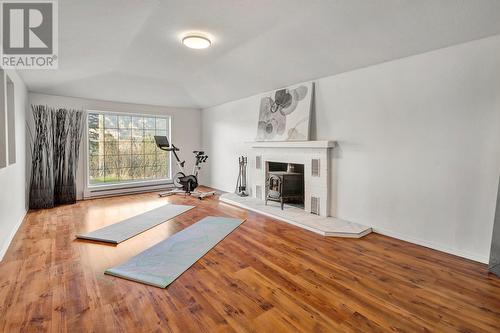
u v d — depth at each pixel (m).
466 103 2.69
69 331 1.66
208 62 4.41
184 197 5.77
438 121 2.89
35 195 4.59
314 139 4.25
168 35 3.27
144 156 6.46
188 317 1.81
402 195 3.24
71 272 2.41
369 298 2.04
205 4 2.56
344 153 3.84
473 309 1.92
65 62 3.67
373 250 2.96
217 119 6.64
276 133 4.80
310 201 4.25
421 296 2.08
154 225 3.77
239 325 1.73
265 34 3.27
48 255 2.76
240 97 5.73
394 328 1.71
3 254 2.74
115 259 2.68
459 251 2.79
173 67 4.61
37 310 1.86
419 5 2.41
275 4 2.57
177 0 2.48
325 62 3.64
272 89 4.91
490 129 2.55
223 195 5.65
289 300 2.01
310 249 2.97
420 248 3.01
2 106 2.87
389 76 3.29
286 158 4.66
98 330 1.67
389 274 2.42
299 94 4.41
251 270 2.48
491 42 2.51
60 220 3.99
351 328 1.71
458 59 2.72
